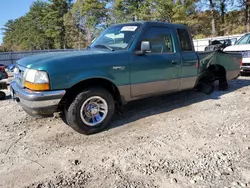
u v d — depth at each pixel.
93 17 39.69
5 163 2.57
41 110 2.90
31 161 2.61
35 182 2.21
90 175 2.31
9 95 6.13
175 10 28.52
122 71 3.41
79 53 3.31
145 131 3.39
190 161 2.51
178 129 3.43
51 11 50.03
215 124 3.58
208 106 4.54
